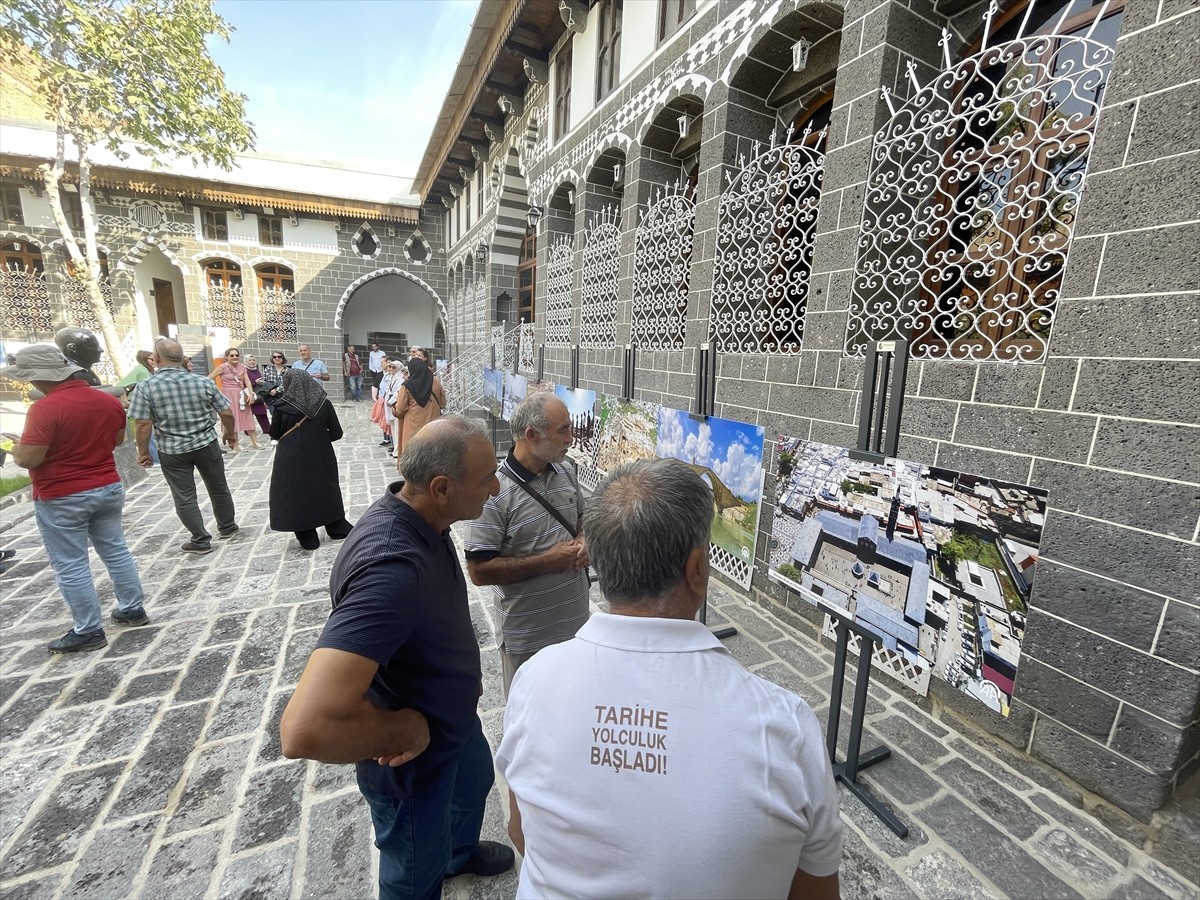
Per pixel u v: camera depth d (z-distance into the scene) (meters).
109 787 2.18
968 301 2.59
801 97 4.20
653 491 0.90
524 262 10.85
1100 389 2.01
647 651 0.82
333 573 1.26
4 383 13.39
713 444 3.85
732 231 4.23
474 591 4.12
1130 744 1.97
